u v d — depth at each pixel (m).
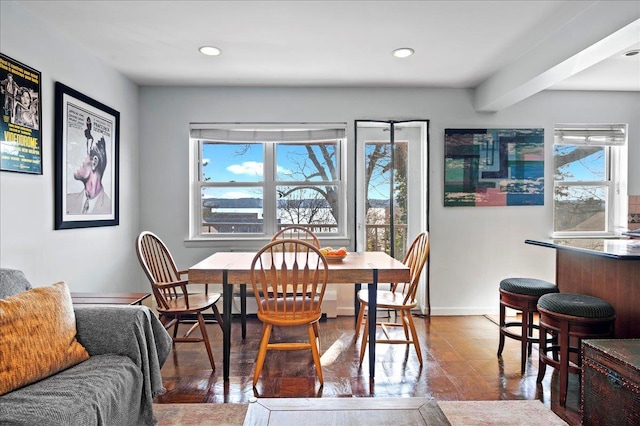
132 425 1.60
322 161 3.86
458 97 3.76
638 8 1.89
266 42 2.68
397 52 2.85
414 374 2.39
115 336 1.67
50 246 2.40
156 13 2.26
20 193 2.15
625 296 2.13
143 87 3.65
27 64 2.19
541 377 2.26
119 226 3.27
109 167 3.08
